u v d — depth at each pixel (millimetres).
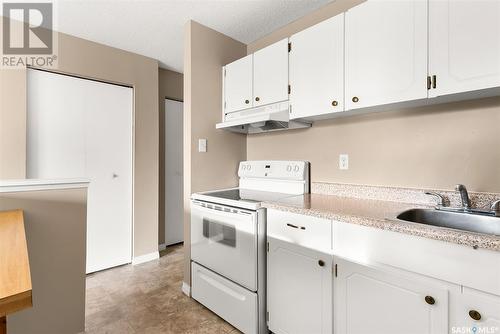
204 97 2234
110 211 2656
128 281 2389
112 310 1921
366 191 1746
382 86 1403
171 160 3330
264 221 1621
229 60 2449
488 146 1327
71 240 1513
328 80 1637
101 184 2594
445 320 952
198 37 2184
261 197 1886
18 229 1049
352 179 1852
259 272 1598
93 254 2557
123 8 1969
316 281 1344
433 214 1374
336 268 1266
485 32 1093
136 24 2197
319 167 2041
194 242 2041
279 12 2055
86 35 2381
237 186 2506
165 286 2301
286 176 2092
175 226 3395
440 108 1472
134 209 2775
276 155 2357
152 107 2912
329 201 1645
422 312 1006
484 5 1095
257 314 1583
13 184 1320
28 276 709
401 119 1621
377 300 1127
